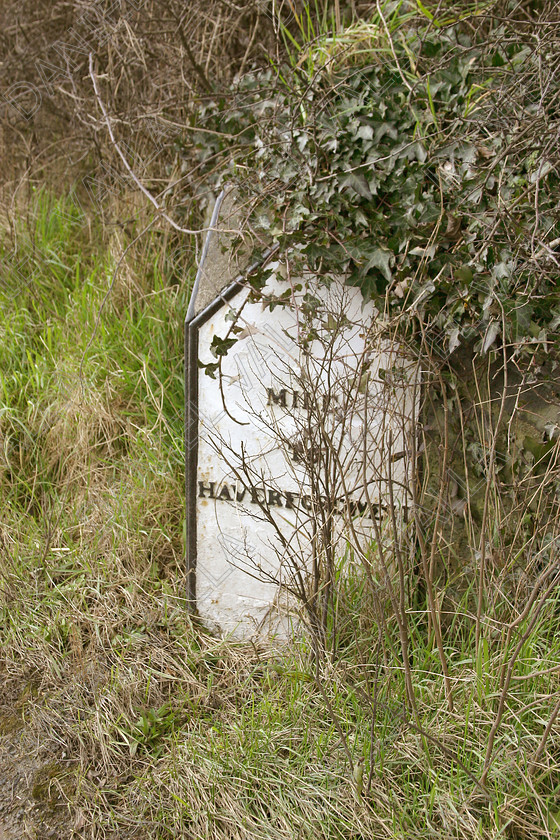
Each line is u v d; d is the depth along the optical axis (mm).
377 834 1985
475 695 2225
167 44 4059
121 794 2215
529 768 1999
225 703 2449
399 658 2373
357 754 2160
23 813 2188
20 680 2637
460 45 2654
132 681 2520
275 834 2025
